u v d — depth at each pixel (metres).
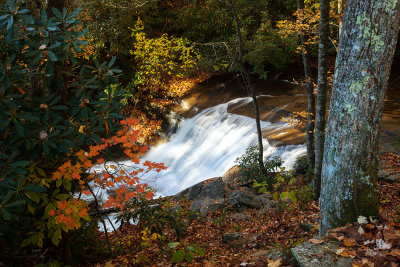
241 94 17.08
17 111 3.68
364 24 3.69
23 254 4.77
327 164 4.18
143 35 16.84
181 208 9.02
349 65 3.86
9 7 3.63
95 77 4.05
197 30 18.88
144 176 14.09
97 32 15.95
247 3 18.89
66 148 3.83
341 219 4.07
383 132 10.84
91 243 5.67
